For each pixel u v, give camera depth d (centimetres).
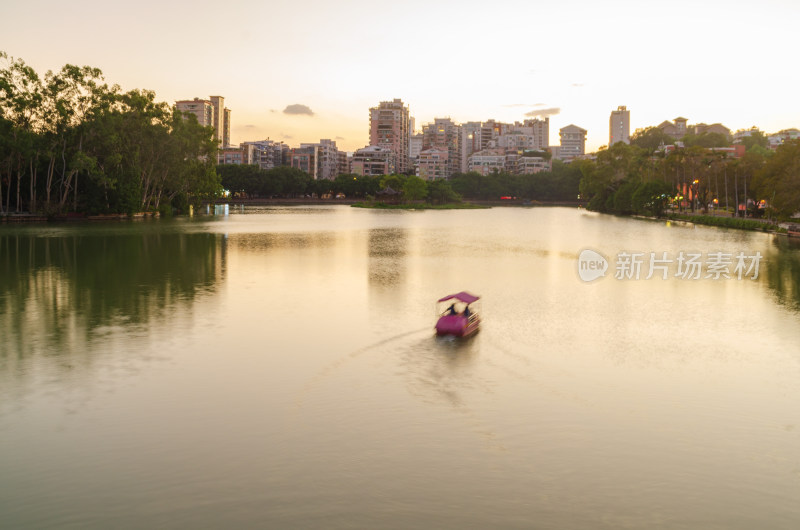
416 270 5828
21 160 11638
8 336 3262
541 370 2728
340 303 4162
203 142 16462
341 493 1684
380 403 2305
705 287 5031
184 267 5850
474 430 2075
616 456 1911
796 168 10656
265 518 1573
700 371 2772
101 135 11944
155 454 1900
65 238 8644
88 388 2472
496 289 4809
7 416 2189
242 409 2248
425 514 1595
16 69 11162
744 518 1600
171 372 2672
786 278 5575
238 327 3469
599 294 4644
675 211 18088
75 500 1650
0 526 1533
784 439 2052
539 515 1598
